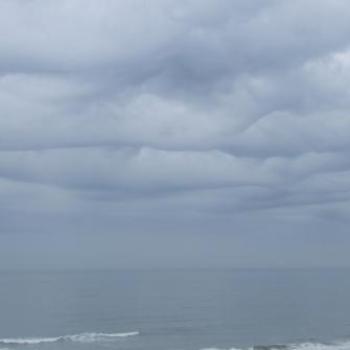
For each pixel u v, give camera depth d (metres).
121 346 48.09
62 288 117.75
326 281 154.12
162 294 101.44
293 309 76.56
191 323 62.31
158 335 54.00
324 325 61.88
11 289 114.56
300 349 46.47
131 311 73.19
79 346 47.84
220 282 147.50
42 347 47.31
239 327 59.62
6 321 64.25
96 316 68.12
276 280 160.38
